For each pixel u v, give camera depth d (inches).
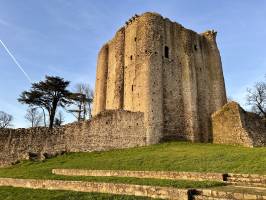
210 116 1611.7
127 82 1633.9
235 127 1380.4
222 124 1467.8
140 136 1352.1
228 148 1170.6
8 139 1248.8
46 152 1238.9
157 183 565.3
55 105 1854.1
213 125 1530.5
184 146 1277.1
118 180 644.1
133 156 1066.7
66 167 973.8
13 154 1229.1
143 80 1494.8
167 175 677.9
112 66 1818.4
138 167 853.2
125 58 1706.4
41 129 1269.7
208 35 1881.2
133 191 536.4
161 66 1565.0
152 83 1483.8
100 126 1301.7
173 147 1246.3
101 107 1813.5
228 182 567.5
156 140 1390.3
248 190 465.4
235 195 438.9
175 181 585.6
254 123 1429.6
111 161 999.0
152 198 493.7
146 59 1528.1
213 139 1513.3
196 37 1808.6
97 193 573.0
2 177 879.1
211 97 1733.5
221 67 1824.6
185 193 462.9
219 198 439.5
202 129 1584.6
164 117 1491.1
